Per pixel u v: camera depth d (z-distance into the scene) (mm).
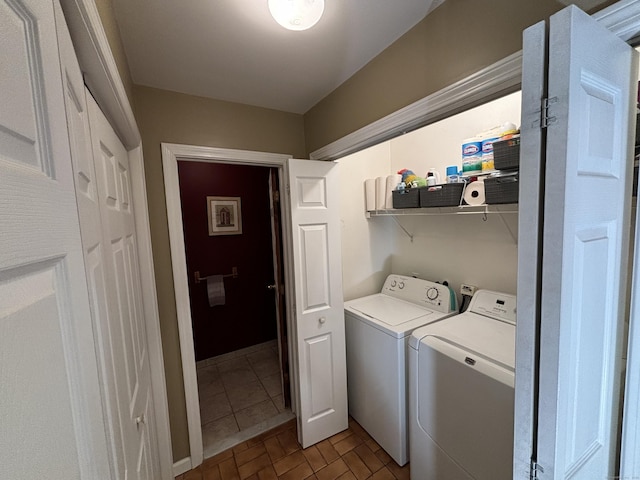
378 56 1340
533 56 559
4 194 279
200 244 2949
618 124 635
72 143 508
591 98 559
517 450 653
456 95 1014
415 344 1545
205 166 2928
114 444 635
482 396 1226
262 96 1738
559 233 541
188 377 1746
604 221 629
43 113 373
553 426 579
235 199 3098
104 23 798
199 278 2949
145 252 1478
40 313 335
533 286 593
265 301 3363
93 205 657
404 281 2363
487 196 1467
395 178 2221
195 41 1198
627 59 640
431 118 1147
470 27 965
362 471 1725
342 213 2381
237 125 1804
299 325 1852
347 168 2389
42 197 352
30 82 351
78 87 596
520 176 598
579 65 522
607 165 620
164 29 1114
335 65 1424
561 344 559
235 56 1320
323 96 1764
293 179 1777
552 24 526
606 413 704
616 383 725
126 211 1199
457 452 1350
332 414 2006
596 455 689
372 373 1908
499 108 1780
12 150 301
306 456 1846
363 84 1444
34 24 363
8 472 262
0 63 290
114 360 723
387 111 1318
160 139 1593
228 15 1053
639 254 627
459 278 2104
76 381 415
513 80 857
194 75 1467
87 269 540
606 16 651
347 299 2443
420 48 1139
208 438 2018
